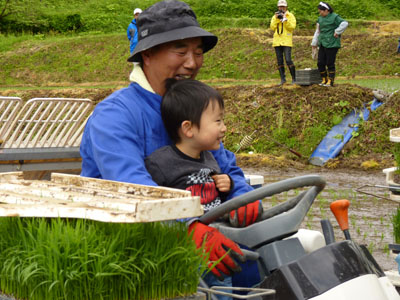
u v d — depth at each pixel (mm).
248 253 2086
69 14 40688
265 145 14156
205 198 2420
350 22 34656
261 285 1964
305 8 38969
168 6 2674
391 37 27906
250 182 3566
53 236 1605
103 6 43094
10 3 39906
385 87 18016
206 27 35719
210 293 1818
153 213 1539
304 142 13828
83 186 2045
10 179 2258
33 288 1620
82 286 1567
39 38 34594
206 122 2406
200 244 1993
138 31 2715
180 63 2672
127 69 28594
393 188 4012
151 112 2590
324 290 1880
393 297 2141
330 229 2328
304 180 2127
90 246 1586
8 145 5406
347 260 1943
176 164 2426
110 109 2537
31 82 28469
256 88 15719
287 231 2178
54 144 5516
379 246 6277
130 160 2379
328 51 15078
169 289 1681
